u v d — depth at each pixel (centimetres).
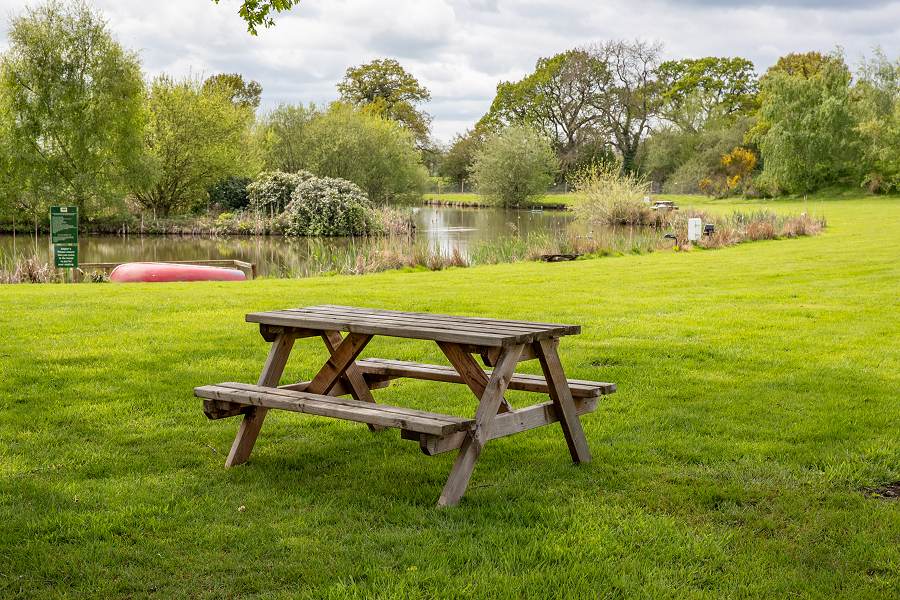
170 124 4091
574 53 7194
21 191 3566
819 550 324
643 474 417
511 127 6212
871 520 356
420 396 575
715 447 463
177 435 488
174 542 330
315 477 415
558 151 7275
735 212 3328
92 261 2494
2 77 3509
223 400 418
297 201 3731
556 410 425
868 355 725
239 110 4503
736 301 1108
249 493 389
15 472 418
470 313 989
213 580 296
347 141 4969
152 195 4166
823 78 5712
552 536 333
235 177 4428
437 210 5741
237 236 3656
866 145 5453
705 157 6738
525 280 1457
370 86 7862
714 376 648
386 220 3753
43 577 300
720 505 375
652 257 2075
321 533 340
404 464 436
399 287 1317
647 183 4109
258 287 1303
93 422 512
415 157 5581
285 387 460
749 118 6931
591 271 1653
